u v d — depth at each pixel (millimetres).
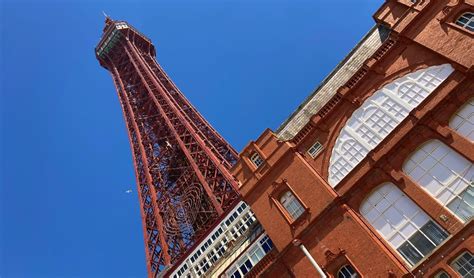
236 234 31500
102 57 94438
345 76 29234
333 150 25797
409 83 24000
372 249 20734
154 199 54188
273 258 25125
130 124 73312
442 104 21438
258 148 29375
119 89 84000
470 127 20359
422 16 24453
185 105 73750
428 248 19656
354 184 23109
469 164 19859
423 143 21781
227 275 28312
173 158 61875
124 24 95875
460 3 22797
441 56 22656
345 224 22359
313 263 22281
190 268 33719
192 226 48625
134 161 64000
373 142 24094
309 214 24016
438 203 19984
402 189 21469
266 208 26453
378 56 26359
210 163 54031
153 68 87625
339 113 26641
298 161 26359
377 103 25047
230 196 45719
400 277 19094
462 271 17641
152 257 46438
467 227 17875
